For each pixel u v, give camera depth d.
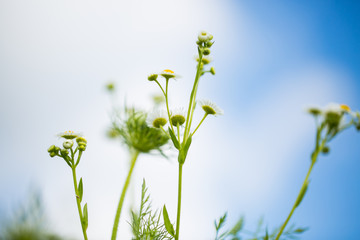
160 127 0.50
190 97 0.50
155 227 0.49
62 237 0.42
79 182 0.47
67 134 0.48
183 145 0.49
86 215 0.46
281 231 0.43
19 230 0.41
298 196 0.44
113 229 0.47
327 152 0.44
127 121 0.50
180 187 0.48
